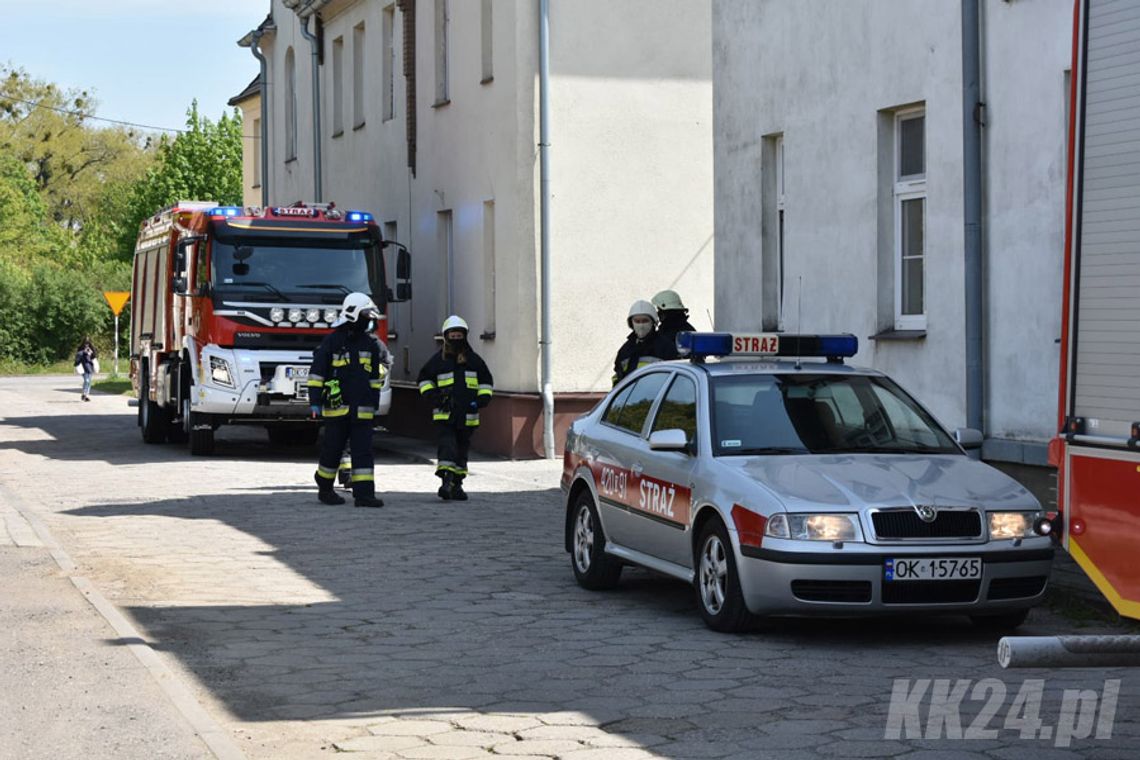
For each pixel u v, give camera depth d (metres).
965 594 8.90
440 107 26.89
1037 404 12.84
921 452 9.92
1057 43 12.56
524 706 7.54
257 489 18.67
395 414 29.45
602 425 11.37
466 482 19.81
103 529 14.77
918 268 14.80
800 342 10.78
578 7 23.66
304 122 36.84
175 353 25.03
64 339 71.44
